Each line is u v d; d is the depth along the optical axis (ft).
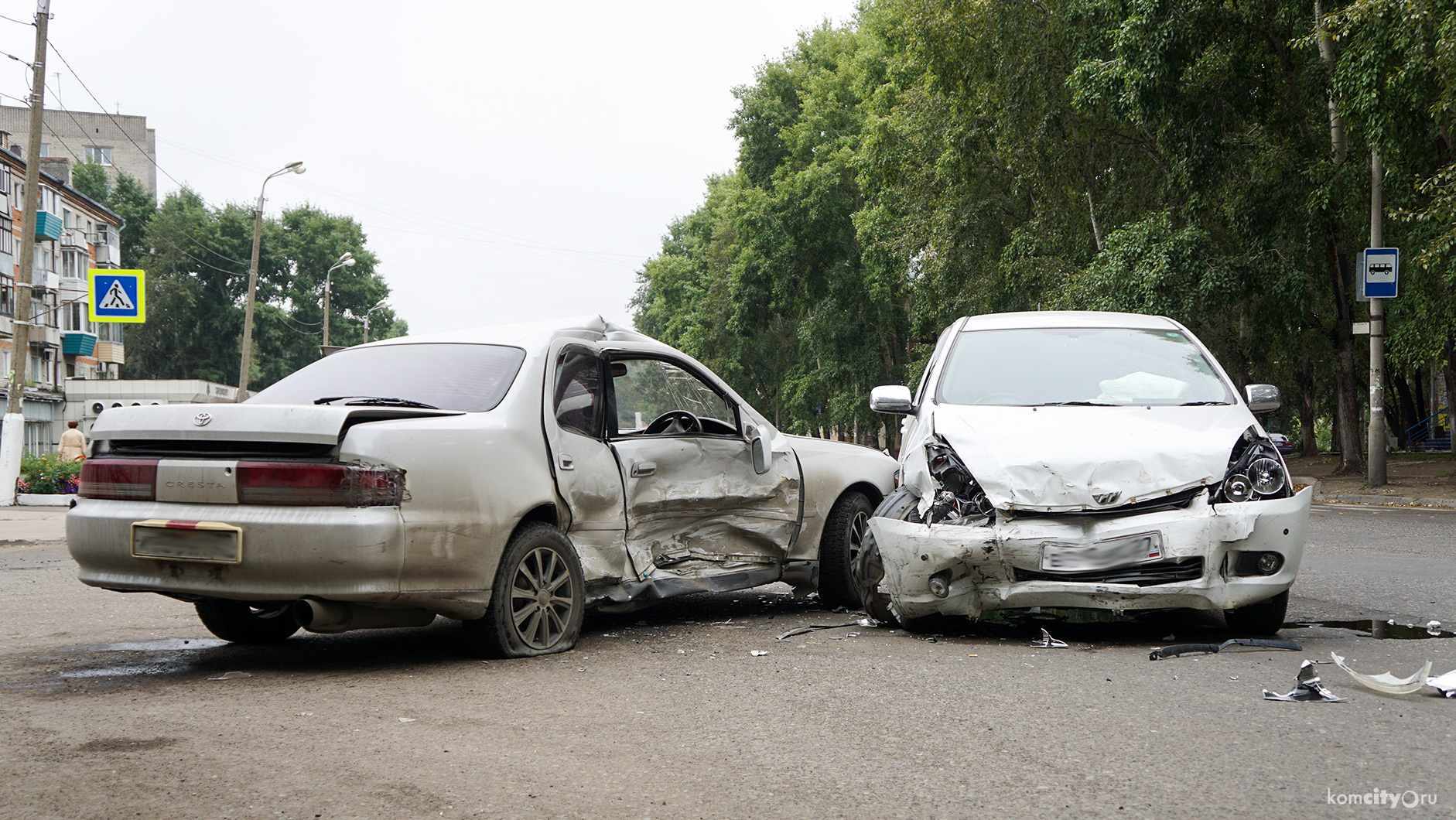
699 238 207.00
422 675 16.44
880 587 20.36
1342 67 57.41
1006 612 22.82
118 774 11.09
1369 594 25.12
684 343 195.21
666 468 20.89
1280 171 67.77
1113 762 11.68
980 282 95.91
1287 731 12.92
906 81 101.91
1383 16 54.80
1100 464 18.29
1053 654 18.08
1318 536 40.45
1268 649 18.33
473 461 17.12
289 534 15.74
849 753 12.07
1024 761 11.74
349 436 16.15
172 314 249.55
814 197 138.62
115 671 17.02
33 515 59.88
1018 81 79.46
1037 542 18.02
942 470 19.24
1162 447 18.53
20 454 70.69
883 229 112.37
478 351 19.60
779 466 23.06
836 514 24.30
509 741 12.52
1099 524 18.02
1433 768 11.38
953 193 94.53
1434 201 55.93
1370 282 65.31
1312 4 62.08
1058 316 24.66
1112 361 22.68
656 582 20.53
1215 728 13.09
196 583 16.21
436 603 16.67
